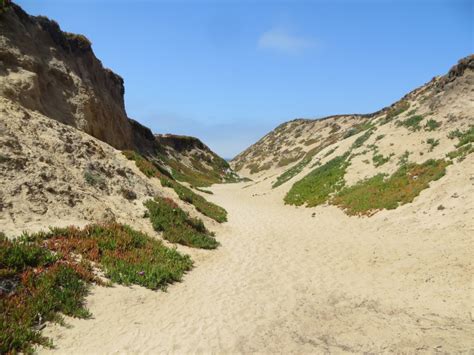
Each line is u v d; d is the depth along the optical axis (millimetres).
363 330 8492
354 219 19641
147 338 8102
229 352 7645
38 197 13000
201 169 74625
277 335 8359
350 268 12898
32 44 25734
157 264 12148
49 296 8586
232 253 15203
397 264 12492
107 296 9633
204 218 20312
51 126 18094
